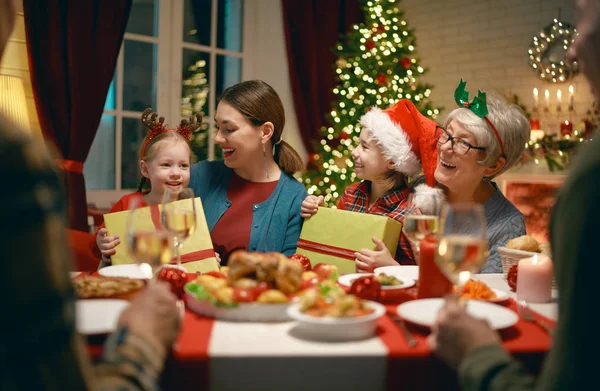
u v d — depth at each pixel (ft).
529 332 3.71
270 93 7.35
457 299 3.37
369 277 4.35
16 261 1.92
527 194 16.53
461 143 6.54
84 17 13.10
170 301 3.14
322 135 18.16
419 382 3.25
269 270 4.05
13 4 2.18
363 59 16.40
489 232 6.59
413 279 4.93
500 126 6.47
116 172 15.29
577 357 2.40
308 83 18.79
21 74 12.30
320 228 6.36
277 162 7.77
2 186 1.93
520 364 3.21
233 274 4.07
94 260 8.00
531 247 5.61
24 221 1.94
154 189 7.52
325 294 3.99
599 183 2.46
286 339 3.43
